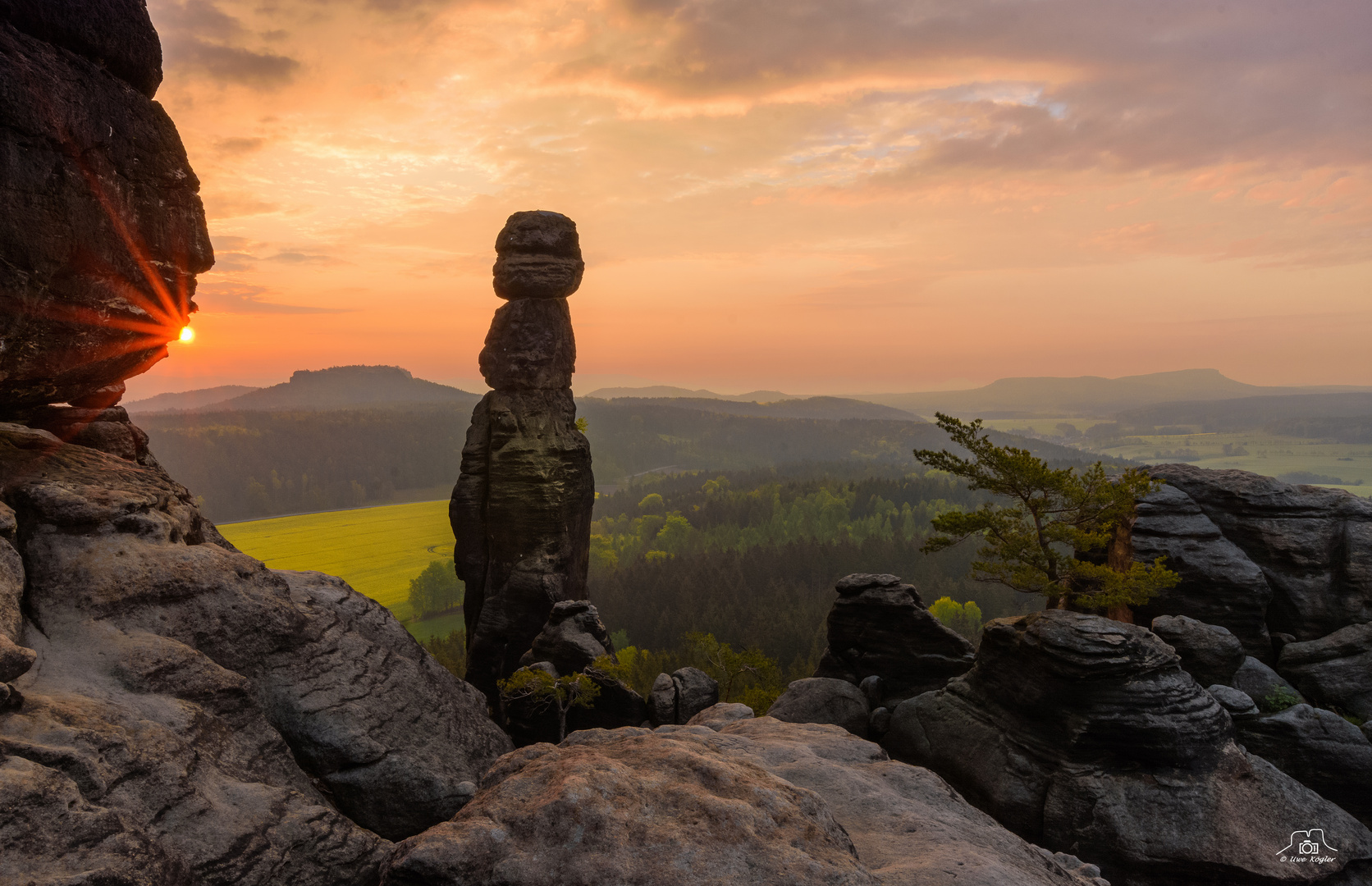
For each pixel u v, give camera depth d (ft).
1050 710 85.46
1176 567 112.68
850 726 113.09
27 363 53.93
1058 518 111.65
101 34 53.21
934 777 47.73
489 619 180.65
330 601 70.95
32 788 31.24
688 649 400.06
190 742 43.42
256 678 55.42
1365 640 101.40
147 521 55.26
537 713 157.17
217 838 38.96
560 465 182.19
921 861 33.22
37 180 48.88
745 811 26.30
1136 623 114.21
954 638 127.95
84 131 52.08
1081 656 82.38
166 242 61.21
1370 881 70.03
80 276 53.21
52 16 49.65
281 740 50.96
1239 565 110.52
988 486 108.99
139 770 38.40
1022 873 33.55
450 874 23.75
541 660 164.86
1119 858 74.69
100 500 53.52
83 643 46.44
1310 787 86.99
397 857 25.12
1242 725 91.56
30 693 39.88
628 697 151.23
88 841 31.58
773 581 638.53
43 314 51.62
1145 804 76.48
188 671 47.88
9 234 47.24
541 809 25.90
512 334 183.52
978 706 96.32
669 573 652.48
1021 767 85.51
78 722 38.63
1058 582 106.11
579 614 168.66
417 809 57.21
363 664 63.16
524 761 33.45
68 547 50.88
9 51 46.83
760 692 177.06
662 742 33.73
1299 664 102.73
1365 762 84.89
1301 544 111.45
